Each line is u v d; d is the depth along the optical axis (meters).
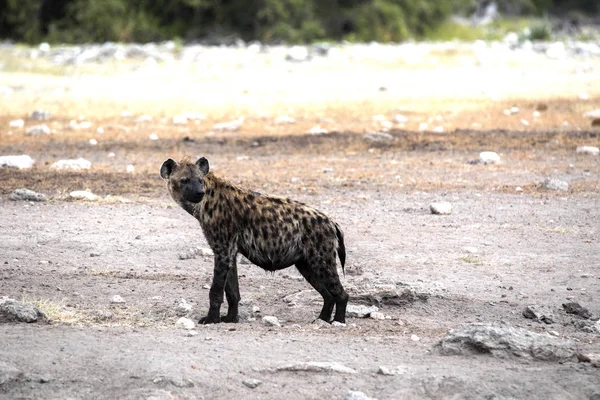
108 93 57.06
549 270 20.94
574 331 16.45
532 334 14.20
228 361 13.26
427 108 50.47
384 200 28.53
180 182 15.64
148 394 11.99
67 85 61.56
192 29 105.12
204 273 20.22
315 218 15.79
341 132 42.34
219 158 36.44
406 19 108.75
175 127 44.75
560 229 24.75
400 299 18.05
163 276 19.78
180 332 14.87
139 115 48.34
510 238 23.84
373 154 37.34
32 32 104.81
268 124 45.69
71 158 35.91
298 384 12.62
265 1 100.75
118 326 15.32
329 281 15.93
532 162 35.56
